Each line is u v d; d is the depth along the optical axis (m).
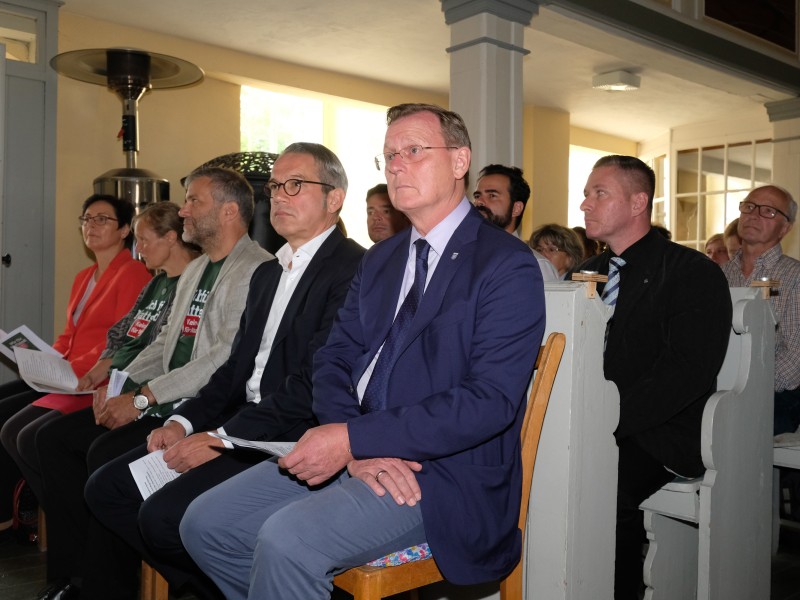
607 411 1.81
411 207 1.64
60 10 4.68
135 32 5.00
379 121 6.83
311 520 1.43
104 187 4.38
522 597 1.71
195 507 1.70
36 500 2.91
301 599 1.40
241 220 2.52
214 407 2.18
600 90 6.63
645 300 2.13
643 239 2.24
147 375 2.56
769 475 2.21
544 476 1.75
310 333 2.04
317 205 2.13
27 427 2.61
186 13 4.73
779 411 2.81
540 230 3.67
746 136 7.39
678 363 2.00
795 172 6.31
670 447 1.98
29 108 4.49
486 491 1.50
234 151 5.64
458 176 1.66
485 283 1.54
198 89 5.42
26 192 4.49
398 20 4.84
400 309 1.66
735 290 2.26
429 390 1.54
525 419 1.65
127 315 2.92
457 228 1.66
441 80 6.30
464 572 1.46
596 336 1.77
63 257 4.78
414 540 1.50
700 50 5.23
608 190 2.24
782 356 2.88
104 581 2.20
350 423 1.48
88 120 4.88
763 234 3.09
